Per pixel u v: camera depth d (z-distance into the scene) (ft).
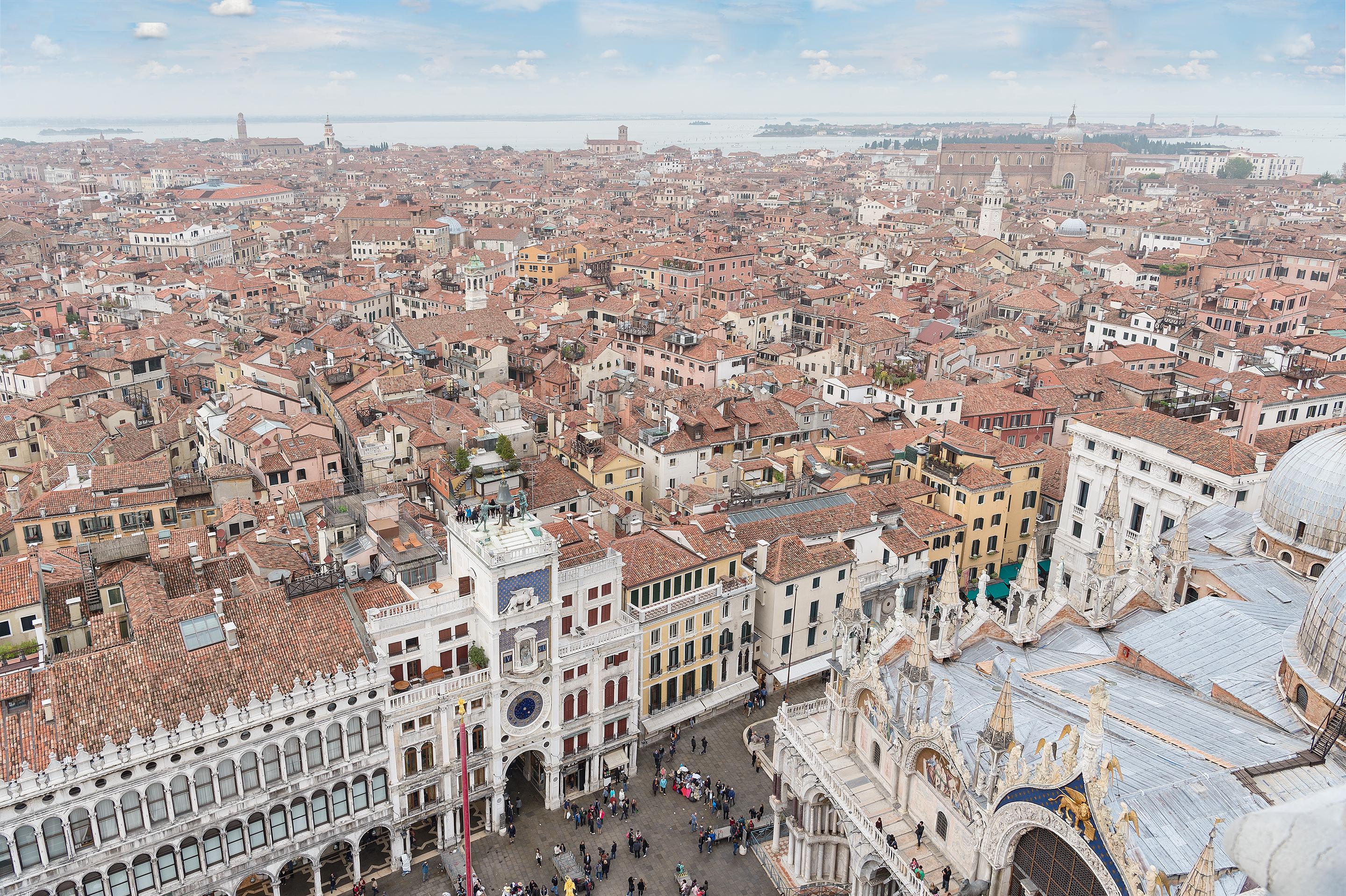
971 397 479.00
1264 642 202.59
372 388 449.89
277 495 342.85
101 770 184.14
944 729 180.65
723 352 547.08
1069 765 143.64
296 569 253.85
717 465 369.91
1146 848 143.02
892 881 203.92
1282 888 29.30
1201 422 394.73
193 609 221.66
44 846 182.09
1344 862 28.45
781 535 311.27
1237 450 309.83
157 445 411.95
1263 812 30.96
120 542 269.44
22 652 214.69
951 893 175.22
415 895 226.99
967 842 176.96
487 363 532.32
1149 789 153.07
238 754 201.98
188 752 195.52
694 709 286.25
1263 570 232.32
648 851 241.35
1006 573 372.79
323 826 219.20
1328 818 29.48
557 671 247.29
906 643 219.20
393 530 263.70
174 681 203.31
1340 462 222.48
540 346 578.25
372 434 391.86
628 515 325.01
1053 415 484.74
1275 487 237.04
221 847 204.44
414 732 227.81
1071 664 215.92
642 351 586.45
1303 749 167.53
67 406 461.37
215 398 473.67
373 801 225.56
